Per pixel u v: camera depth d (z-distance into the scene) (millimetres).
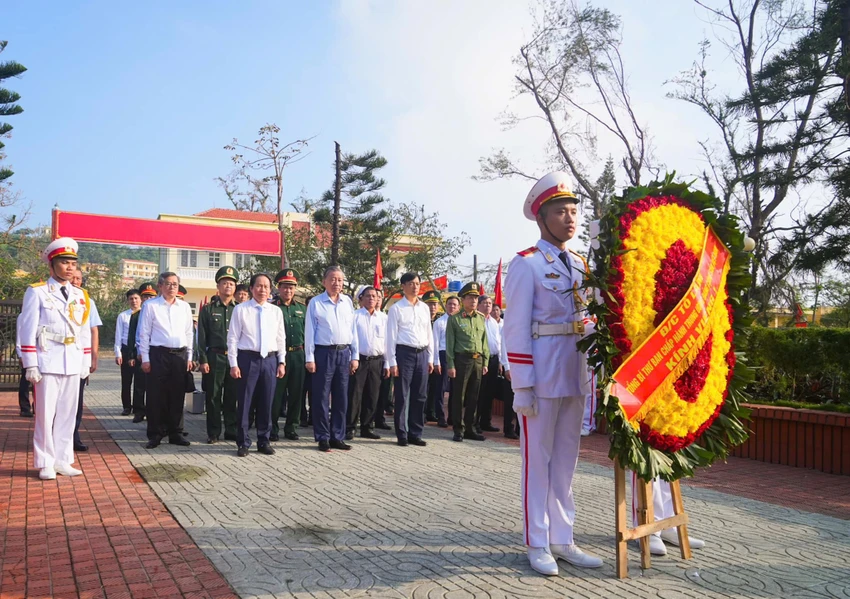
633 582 4125
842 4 17406
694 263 4492
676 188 4668
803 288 21391
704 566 4434
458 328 9930
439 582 4055
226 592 3867
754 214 20641
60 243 7074
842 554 4754
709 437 4645
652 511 4434
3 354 15750
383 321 10078
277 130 29641
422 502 5973
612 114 26578
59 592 3846
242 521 5277
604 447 9570
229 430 9406
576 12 26188
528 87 26953
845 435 7836
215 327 9250
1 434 9344
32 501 5836
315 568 4270
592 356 4164
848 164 17172
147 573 4152
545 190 4555
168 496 6035
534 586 4020
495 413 13750
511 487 6637
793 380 9133
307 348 8695
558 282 4477
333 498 6074
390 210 31500
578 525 5410
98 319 8156
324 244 31094
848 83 17250
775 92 17969
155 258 107375
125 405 12094
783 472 7945
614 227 4184
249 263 30719
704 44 22734
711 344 4547
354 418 9703
